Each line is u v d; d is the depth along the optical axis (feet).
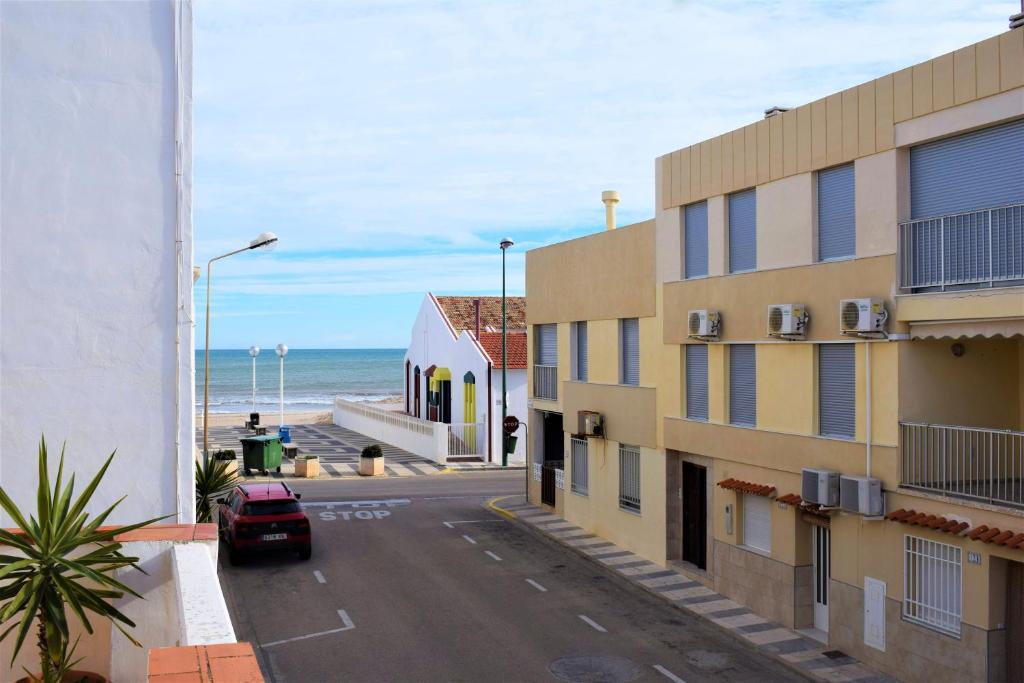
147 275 29.94
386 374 565.94
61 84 29.30
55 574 21.61
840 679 43.60
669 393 64.23
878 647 45.03
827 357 49.88
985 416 45.85
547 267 85.20
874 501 44.47
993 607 39.06
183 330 30.14
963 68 40.98
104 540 22.80
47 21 29.19
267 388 475.72
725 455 57.67
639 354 68.59
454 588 60.23
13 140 28.94
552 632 51.19
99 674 24.80
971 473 44.04
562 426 90.33
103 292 29.60
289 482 110.73
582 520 78.07
